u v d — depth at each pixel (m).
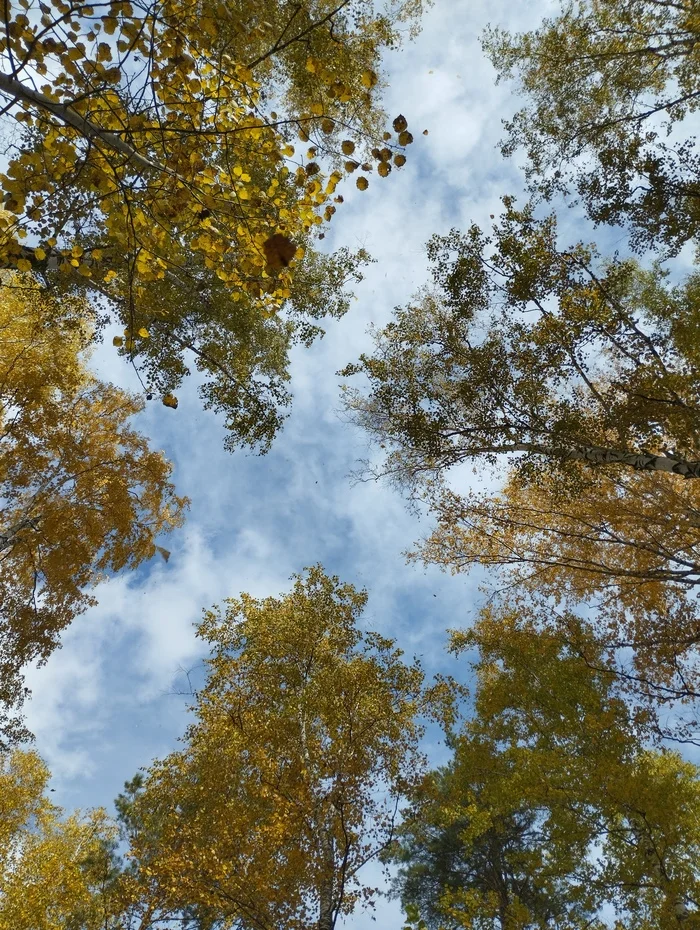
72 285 7.20
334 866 7.23
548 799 8.95
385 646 9.40
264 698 10.02
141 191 4.32
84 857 11.13
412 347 8.32
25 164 3.87
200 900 7.02
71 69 3.62
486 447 7.73
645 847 8.30
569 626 9.34
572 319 7.11
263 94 7.80
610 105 8.43
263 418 7.80
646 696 8.16
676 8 7.40
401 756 8.46
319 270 9.17
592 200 7.17
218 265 4.95
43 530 9.55
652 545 8.29
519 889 12.30
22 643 9.38
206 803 8.35
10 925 8.78
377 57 8.15
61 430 9.94
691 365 6.69
